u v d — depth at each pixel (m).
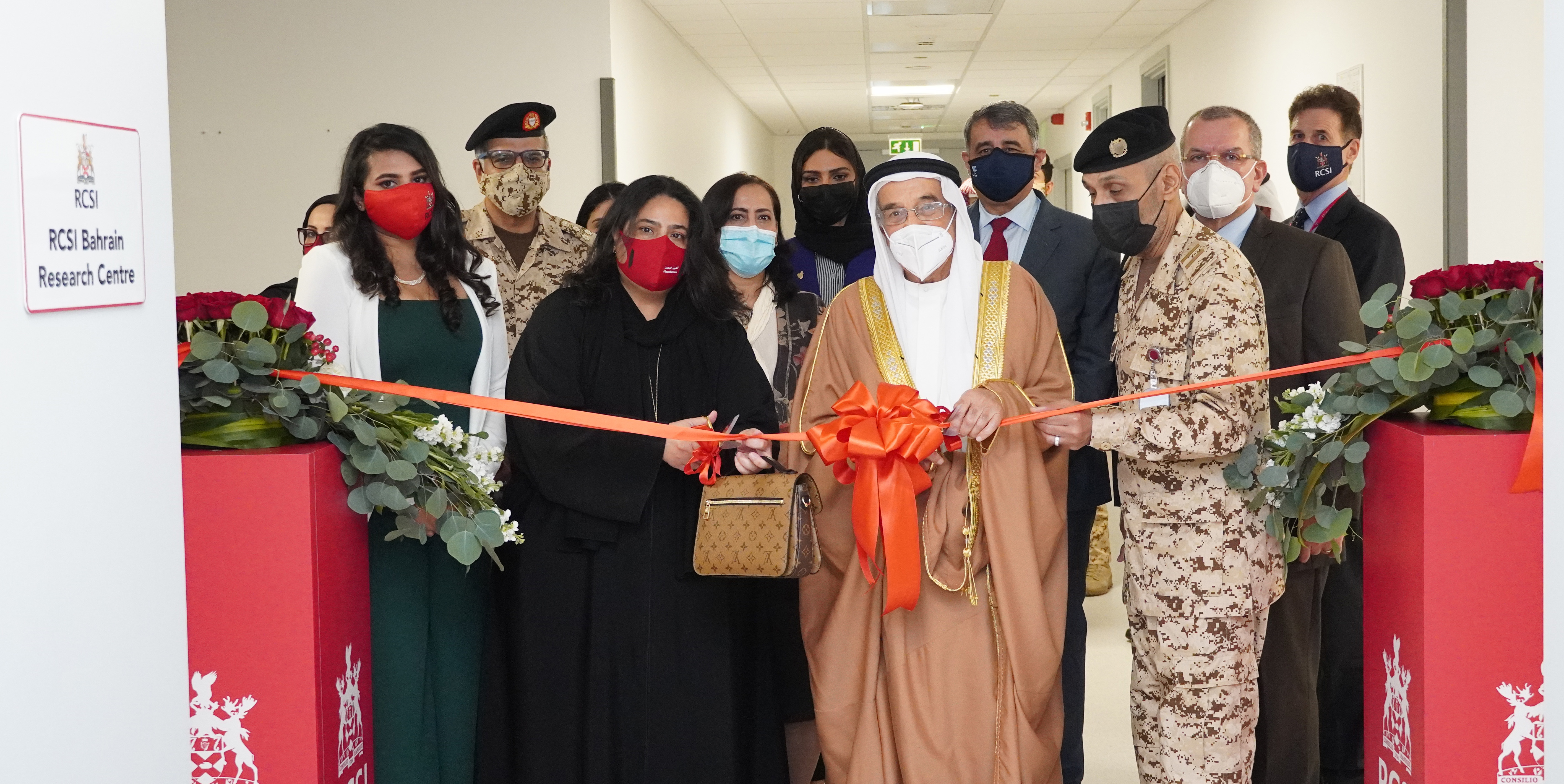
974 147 3.21
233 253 6.88
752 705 2.62
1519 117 4.61
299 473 1.92
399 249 2.62
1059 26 9.44
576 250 3.75
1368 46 5.95
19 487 1.14
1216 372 2.27
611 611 2.46
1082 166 2.47
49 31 1.18
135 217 1.33
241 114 6.80
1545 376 1.33
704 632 2.49
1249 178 3.10
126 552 1.32
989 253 3.28
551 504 2.50
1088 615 4.98
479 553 2.19
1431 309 1.96
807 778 2.95
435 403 2.57
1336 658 3.12
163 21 1.41
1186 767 2.38
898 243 2.34
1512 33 4.65
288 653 1.93
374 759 2.30
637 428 2.35
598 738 2.43
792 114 15.89
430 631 2.46
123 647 1.31
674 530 2.50
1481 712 1.81
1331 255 2.86
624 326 2.55
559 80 6.73
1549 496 1.33
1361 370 2.02
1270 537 2.41
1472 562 1.79
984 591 2.33
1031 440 2.36
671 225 2.50
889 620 2.32
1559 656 1.31
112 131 1.29
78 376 1.23
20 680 1.14
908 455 2.15
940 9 8.66
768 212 3.14
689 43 9.84
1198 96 9.03
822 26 9.17
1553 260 1.30
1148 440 2.25
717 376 2.57
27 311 1.14
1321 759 3.15
